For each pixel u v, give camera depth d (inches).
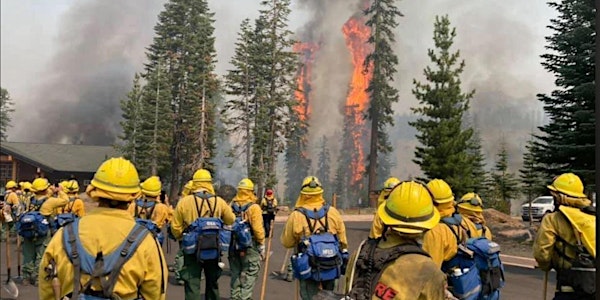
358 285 105.0
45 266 118.0
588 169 702.5
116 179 121.5
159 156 1668.3
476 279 170.1
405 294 99.0
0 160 1638.8
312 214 225.1
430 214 106.6
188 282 254.4
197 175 266.2
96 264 115.0
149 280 119.5
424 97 936.9
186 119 1742.1
